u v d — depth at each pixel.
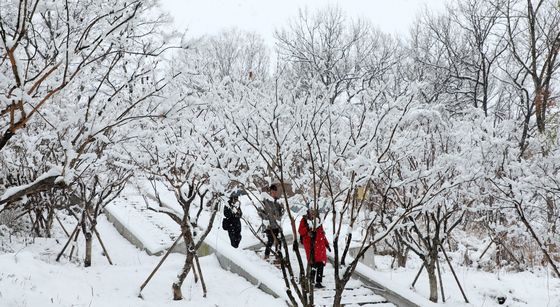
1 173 10.05
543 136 9.27
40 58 5.54
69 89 6.20
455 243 14.75
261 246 11.57
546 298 10.04
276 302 8.36
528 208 9.56
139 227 13.98
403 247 12.41
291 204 5.99
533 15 15.11
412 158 8.70
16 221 12.42
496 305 9.61
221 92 6.55
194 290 8.78
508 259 13.16
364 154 6.17
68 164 4.62
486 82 21.66
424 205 6.45
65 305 6.79
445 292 10.14
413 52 29.05
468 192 8.70
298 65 29.70
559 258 12.43
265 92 6.70
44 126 8.95
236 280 9.48
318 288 9.12
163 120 5.97
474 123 9.23
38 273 7.80
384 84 6.48
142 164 8.28
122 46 5.01
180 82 6.41
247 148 6.32
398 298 8.75
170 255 11.94
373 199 10.20
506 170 8.91
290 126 5.99
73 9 5.09
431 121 8.19
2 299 6.17
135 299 7.94
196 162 6.94
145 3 4.95
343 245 11.58
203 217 14.29
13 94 4.06
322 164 5.86
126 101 6.58
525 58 20.88
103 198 9.91
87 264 9.92
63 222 14.66
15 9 4.61
